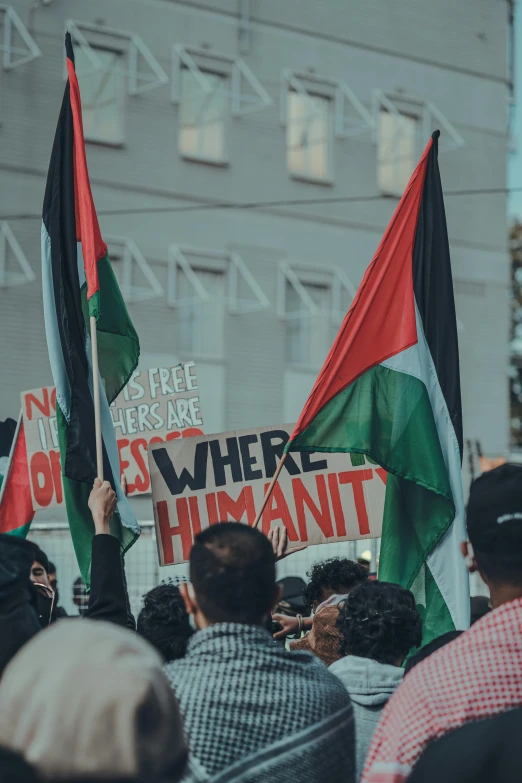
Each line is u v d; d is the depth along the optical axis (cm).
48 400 673
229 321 2314
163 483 527
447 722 206
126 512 492
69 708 147
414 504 486
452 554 480
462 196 2630
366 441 482
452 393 506
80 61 2197
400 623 338
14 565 317
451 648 217
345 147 2484
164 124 2286
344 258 2453
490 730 199
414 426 488
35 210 2131
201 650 249
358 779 311
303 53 2455
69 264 528
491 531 233
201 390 2264
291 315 2378
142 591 1091
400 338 497
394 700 215
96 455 497
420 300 509
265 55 2409
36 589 470
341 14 2511
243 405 2306
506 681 209
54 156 541
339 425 483
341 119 2480
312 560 1242
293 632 477
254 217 2364
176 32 2316
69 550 1149
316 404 482
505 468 242
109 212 2211
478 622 222
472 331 2606
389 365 493
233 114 2364
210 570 254
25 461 670
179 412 689
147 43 2283
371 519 522
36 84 2148
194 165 2311
